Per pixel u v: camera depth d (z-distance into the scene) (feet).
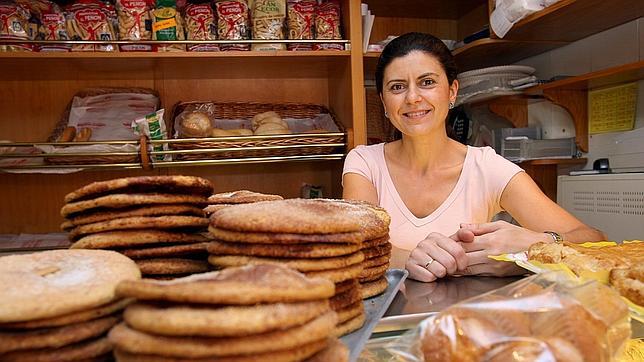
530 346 1.58
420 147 5.03
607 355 1.64
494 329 1.67
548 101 6.75
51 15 5.72
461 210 4.92
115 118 6.20
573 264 2.51
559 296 1.81
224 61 6.13
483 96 6.42
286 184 7.15
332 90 7.09
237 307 1.46
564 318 1.68
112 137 5.99
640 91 5.44
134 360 1.43
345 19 6.32
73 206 2.33
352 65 6.09
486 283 3.00
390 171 5.30
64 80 6.63
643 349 2.00
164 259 2.35
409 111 4.75
